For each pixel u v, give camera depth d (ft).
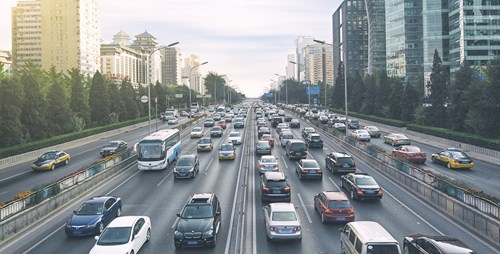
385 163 118.11
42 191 80.69
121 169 129.90
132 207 84.17
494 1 418.31
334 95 396.37
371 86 312.29
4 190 105.50
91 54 618.03
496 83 156.15
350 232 52.44
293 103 611.88
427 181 88.74
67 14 575.38
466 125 178.70
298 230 60.54
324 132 226.58
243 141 194.59
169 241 63.57
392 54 514.27
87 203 71.51
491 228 61.41
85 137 216.13
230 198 90.58
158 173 123.24
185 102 529.04
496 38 417.90
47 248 61.82
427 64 454.81
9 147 157.99
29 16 590.55
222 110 407.44
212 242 59.98
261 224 71.36
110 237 56.70
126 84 316.60
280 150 164.86
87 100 253.03
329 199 70.95
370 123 287.07
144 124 316.60
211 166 132.46
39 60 592.19
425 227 68.03
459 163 121.19
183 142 197.36
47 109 196.03
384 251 46.70
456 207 73.20
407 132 225.35
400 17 493.77
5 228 65.98
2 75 209.46
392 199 87.66
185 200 89.51
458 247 46.88
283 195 84.12
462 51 417.08
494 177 109.60
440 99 212.02
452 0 438.40
